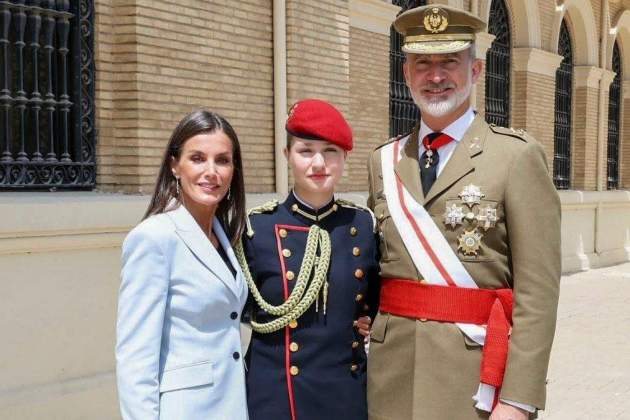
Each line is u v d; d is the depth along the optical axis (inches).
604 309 368.8
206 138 95.5
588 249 528.7
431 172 106.5
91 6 200.8
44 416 177.0
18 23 186.2
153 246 91.6
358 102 313.9
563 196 485.1
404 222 105.2
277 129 248.8
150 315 90.3
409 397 103.3
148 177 203.8
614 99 593.3
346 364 104.8
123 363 89.4
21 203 172.6
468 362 100.7
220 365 94.3
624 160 593.6
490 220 100.2
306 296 102.0
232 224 103.1
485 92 434.6
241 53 236.1
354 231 107.8
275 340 103.2
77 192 198.7
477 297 100.9
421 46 104.7
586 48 523.5
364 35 315.9
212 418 92.6
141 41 201.3
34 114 190.7
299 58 258.1
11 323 173.9
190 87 217.2
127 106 202.7
